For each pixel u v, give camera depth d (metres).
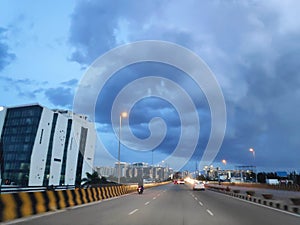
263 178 121.94
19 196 13.82
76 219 13.10
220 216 14.90
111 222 12.25
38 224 11.51
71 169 92.75
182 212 16.53
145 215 14.88
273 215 15.61
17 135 82.50
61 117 90.00
